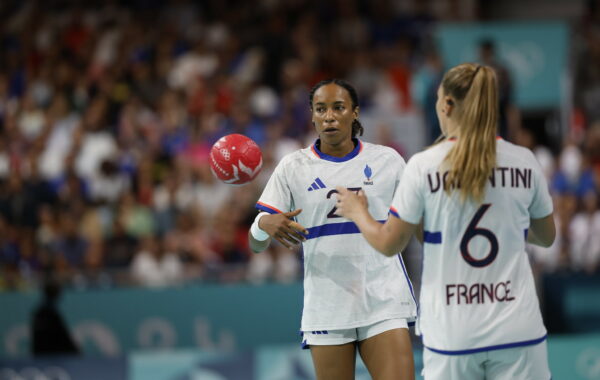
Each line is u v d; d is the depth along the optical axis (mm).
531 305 11719
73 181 35781
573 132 38938
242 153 14367
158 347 28641
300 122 41000
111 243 31078
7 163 38406
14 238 32281
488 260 11641
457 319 11641
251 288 28906
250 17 49125
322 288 14188
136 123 39969
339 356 14219
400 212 11805
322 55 45375
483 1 49594
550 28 34531
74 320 28547
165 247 30719
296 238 13586
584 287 29031
